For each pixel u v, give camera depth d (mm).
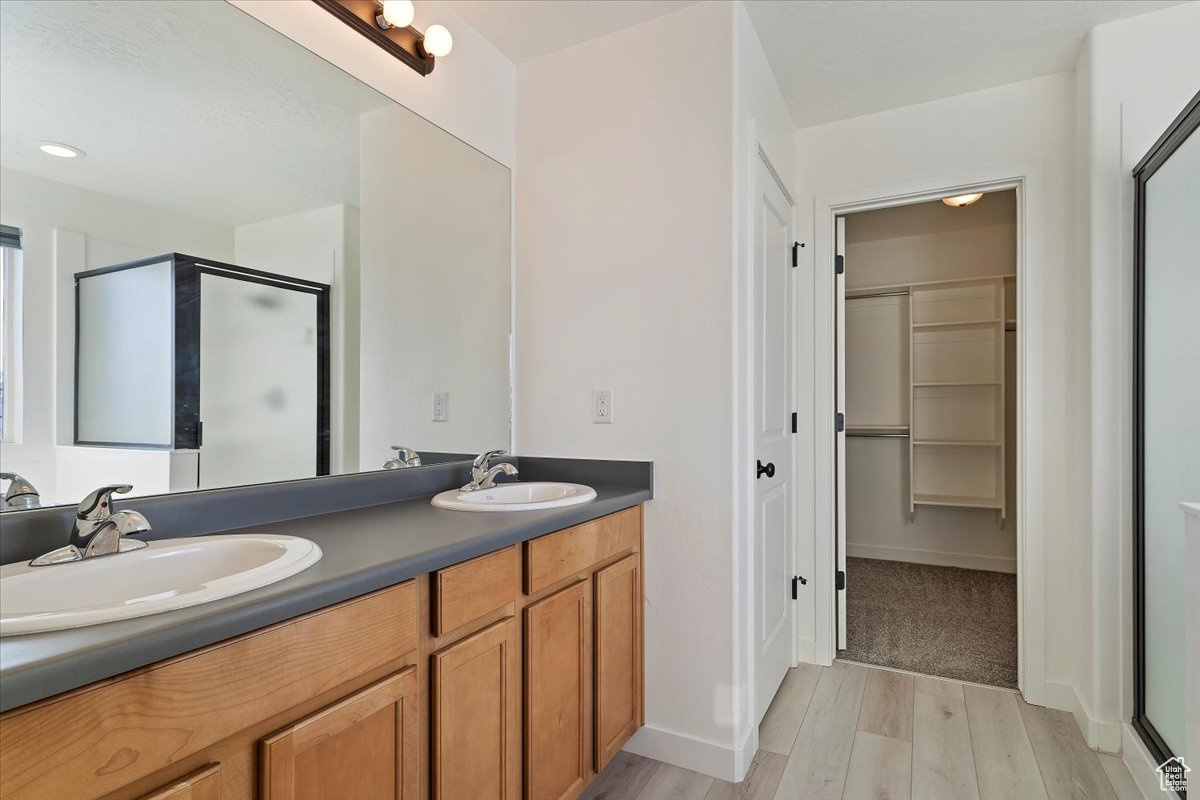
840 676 2551
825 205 2686
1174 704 1664
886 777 1837
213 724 780
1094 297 1994
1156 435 1806
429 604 1162
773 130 2281
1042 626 2279
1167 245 1743
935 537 4340
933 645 2873
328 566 1010
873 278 4418
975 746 2002
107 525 1015
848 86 2371
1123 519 1945
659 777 1844
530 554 1423
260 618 828
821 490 2686
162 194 1266
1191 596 1341
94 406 1161
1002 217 3877
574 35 2082
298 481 1503
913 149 2516
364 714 1000
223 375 1372
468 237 2053
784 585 2504
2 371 1050
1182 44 1904
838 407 2787
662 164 1965
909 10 1919
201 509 1281
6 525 1023
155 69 1254
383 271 1755
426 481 1868
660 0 1890
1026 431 2301
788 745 2018
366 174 1696
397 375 1800
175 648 730
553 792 1491
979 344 4160
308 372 1559
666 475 1943
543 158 2201
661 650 1943
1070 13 1938
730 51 1863
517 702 1392
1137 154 1936
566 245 2145
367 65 1688
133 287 1226
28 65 1080
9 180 1059
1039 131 2305
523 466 2217
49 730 631
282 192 1495
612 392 2043
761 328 2115
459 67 2002
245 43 1405
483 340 2115
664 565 1941
